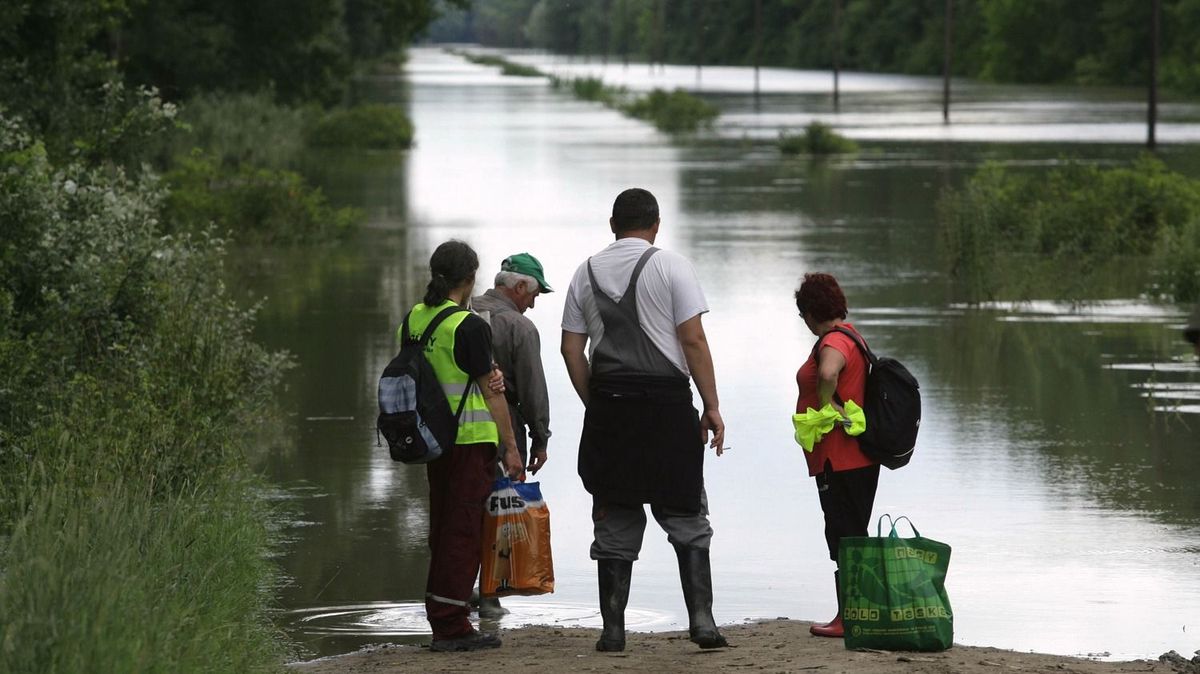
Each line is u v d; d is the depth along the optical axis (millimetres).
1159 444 43750
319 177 141625
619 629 26109
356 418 47250
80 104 67938
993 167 99000
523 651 26328
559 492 39531
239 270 81250
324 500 38188
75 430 33875
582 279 26344
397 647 26953
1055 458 42125
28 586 21109
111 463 31750
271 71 179375
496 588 26953
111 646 19938
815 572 32312
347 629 28500
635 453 25781
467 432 26469
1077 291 72000
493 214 109375
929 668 23922
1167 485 39094
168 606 22875
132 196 46469
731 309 68875
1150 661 25266
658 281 25875
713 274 80125
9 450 33969
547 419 29844
